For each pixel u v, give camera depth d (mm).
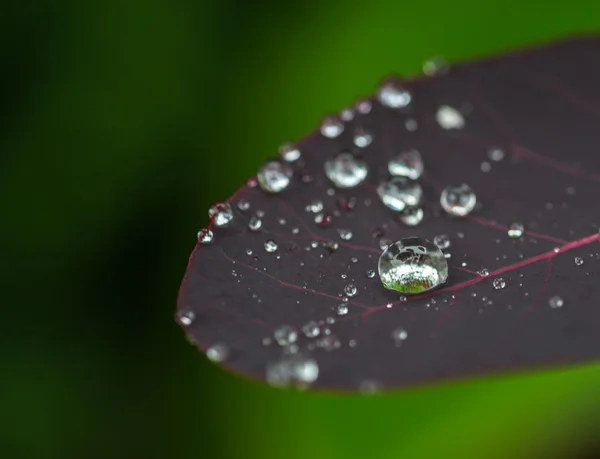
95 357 182
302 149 128
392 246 120
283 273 117
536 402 150
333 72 183
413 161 128
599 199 124
